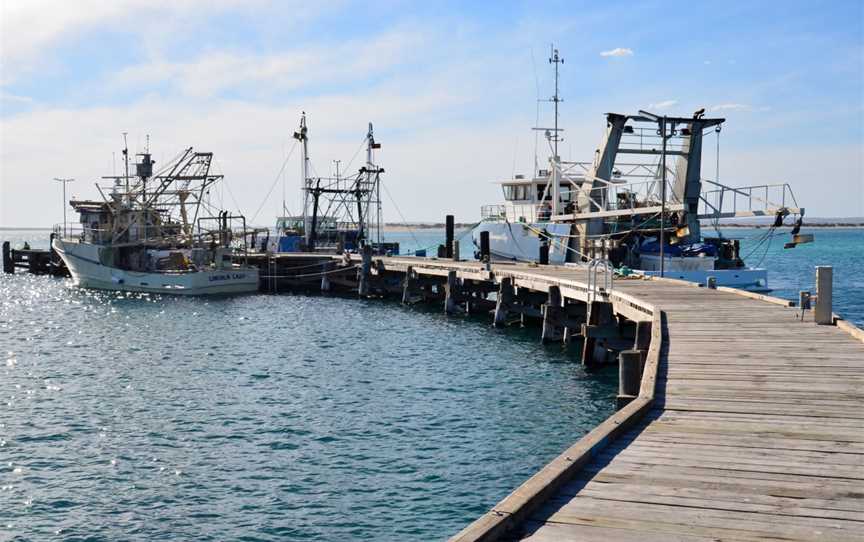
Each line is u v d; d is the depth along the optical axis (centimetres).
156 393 2616
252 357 3303
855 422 1170
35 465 1878
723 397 1328
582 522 798
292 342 3700
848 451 1029
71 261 6450
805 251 13950
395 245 7244
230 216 6334
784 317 2248
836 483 909
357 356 3278
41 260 8681
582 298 3108
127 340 3838
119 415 2331
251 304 5406
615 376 2762
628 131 4366
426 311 4856
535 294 3997
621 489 895
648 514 818
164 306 5303
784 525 786
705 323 2139
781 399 1310
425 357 3216
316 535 1484
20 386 2748
